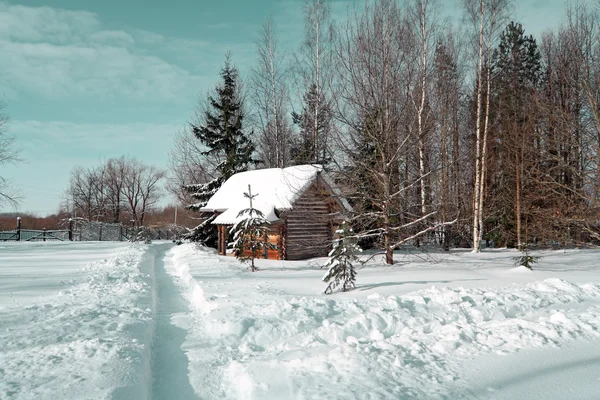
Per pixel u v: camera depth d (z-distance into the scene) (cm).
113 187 6681
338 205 2066
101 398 371
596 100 1928
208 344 605
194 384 466
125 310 760
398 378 418
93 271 1352
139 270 1391
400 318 665
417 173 1878
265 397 394
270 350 576
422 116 1602
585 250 2186
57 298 872
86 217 6250
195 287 1085
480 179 2167
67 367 452
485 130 2105
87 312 718
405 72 1545
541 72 3103
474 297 805
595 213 1917
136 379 435
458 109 2269
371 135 1502
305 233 1983
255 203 2044
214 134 3072
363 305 753
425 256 1938
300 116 2066
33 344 533
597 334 566
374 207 1942
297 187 1939
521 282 1116
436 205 1697
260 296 890
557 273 1336
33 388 392
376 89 1516
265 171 2345
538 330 579
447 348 509
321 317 691
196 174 3697
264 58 2777
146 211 6825
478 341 541
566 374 429
